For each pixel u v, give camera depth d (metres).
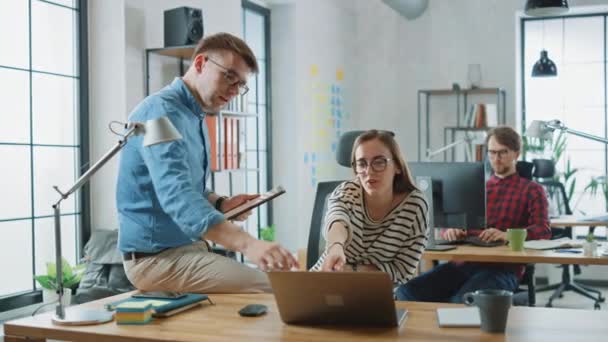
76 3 3.95
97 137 3.99
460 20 6.94
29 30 3.68
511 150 3.98
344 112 6.94
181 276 2.39
